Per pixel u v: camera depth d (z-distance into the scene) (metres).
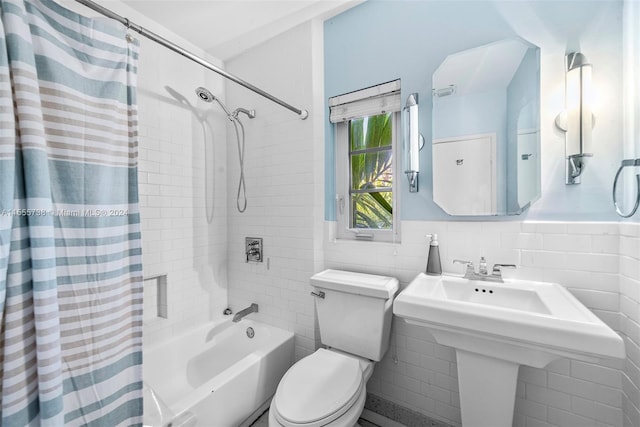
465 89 1.28
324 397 1.05
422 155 1.40
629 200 0.97
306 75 1.69
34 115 0.66
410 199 1.43
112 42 0.86
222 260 2.03
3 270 0.61
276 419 1.01
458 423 1.30
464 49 1.30
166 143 1.69
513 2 1.20
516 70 1.19
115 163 0.86
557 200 1.12
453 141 1.31
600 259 1.04
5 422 0.62
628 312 0.96
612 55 1.03
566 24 1.10
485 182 1.25
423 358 1.38
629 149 0.96
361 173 1.72
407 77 1.45
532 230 1.15
